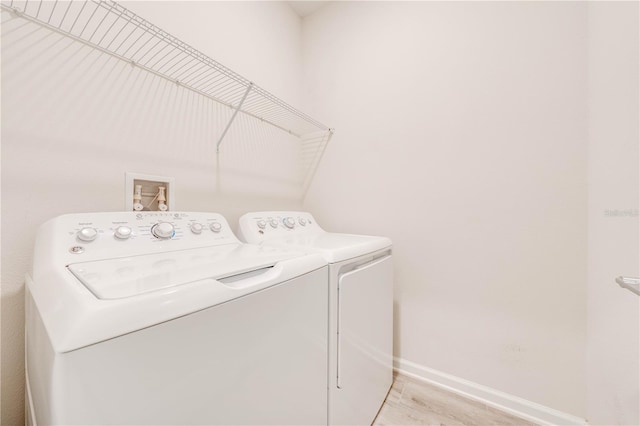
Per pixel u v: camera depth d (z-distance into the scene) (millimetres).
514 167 1260
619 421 872
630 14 804
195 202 1284
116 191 993
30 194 801
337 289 957
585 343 1111
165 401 458
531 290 1229
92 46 882
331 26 1909
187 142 1247
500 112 1290
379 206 1681
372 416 1200
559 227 1161
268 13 1742
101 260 710
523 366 1247
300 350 784
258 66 1650
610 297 924
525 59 1227
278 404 704
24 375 786
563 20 1142
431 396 1381
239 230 1331
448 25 1430
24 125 789
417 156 1534
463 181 1394
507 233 1281
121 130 1008
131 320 416
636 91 771
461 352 1409
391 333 1401
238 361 592
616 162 885
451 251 1434
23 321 786
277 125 1816
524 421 1211
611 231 916
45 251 679
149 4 1093
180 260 747
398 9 1603
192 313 500
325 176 1930
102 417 384
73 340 362
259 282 650
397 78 1604
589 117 1081
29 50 795
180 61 1200
